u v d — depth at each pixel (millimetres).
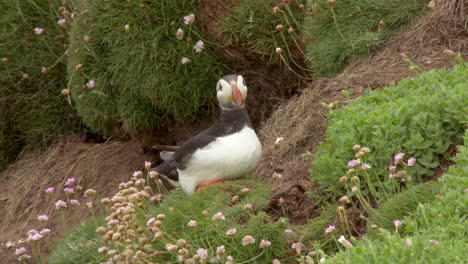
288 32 10039
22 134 13336
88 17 11250
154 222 6555
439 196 5652
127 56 10852
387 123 6801
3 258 11336
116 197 7121
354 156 6902
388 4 9656
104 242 7605
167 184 10625
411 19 9461
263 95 10836
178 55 10633
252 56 10602
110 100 11391
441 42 8922
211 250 6621
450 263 4496
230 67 10859
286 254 6633
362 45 9469
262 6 10312
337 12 9953
